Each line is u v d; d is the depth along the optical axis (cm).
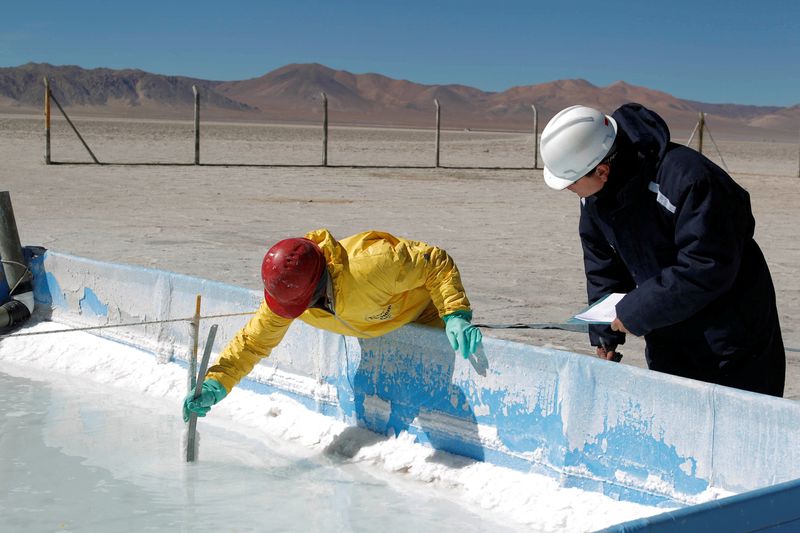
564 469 406
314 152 3772
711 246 333
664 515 226
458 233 1341
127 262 992
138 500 409
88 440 490
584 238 416
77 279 688
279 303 401
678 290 340
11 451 469
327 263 407
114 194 1764
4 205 716
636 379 378
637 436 379
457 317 428
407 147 4559
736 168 3653
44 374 625
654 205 349
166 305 618
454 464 445
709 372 371
